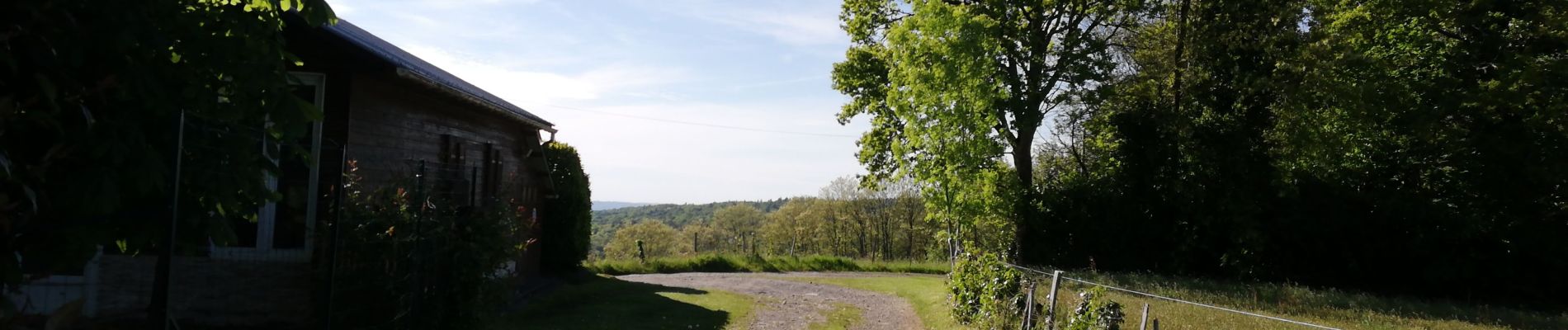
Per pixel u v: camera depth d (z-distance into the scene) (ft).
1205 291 52.34
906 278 80.74
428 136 37.14
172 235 11.33
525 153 55.21
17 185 9.99
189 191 12.21
